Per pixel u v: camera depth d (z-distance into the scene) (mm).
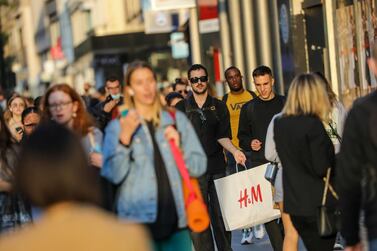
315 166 11086
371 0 20734
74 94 11000
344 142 8406
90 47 56750
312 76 11250
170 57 56250
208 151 15078
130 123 10070
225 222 13680
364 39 21344
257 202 13695
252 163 15961
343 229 8586
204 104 15148
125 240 5520
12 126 18453
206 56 37469
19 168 5777
